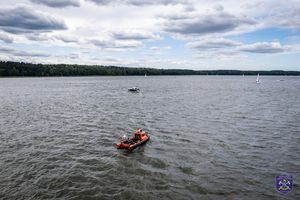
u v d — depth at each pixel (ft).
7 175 73.36
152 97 275.80
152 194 64.23
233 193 65.16
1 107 195.31
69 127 129.59
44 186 67.62
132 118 153.89
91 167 79.77
